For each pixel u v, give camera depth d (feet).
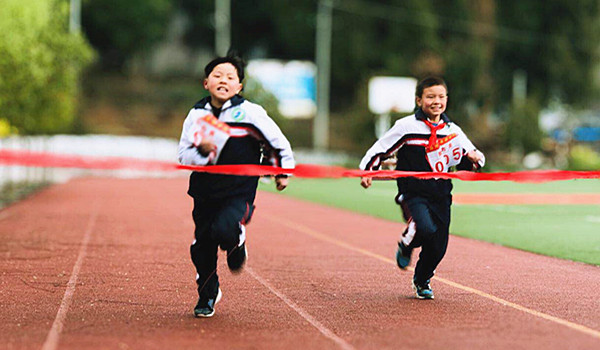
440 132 30.86
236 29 296.92
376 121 183.62
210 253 27.89
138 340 24.52
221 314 28.94
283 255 46.52
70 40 97.25
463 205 88.07
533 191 118.21
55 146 178.70
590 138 281.95
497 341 24.68
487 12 255.91
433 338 25.09
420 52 240.73
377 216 75.72
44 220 65.46
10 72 87.25
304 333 25.81
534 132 199.82
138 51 278.05
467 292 34.27
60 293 32.94
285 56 299.58
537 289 35.22
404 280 37.65
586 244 53.72
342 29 253.24
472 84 237.86
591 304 31.53
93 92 257.34
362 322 27.66
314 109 224.74
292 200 96.78
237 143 26.89
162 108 256.32
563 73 267.59
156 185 119.65
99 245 49.83
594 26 271.90
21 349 23.18
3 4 87.40
